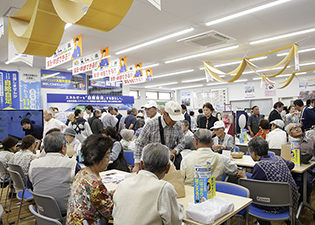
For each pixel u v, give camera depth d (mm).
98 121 5477
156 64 9406
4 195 4582
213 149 3482
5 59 7582
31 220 3416
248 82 15062
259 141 2385
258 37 6363
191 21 5086
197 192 1666
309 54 8312
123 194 1343
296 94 13359
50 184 2064
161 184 1305
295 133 2934
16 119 5906
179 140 2836
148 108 4238
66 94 9469
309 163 3033
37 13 2068
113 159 3404
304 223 2930
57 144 2188
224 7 4465
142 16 4738
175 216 1299
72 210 1554
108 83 11000
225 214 1535
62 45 6008
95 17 1910
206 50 7527
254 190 2174
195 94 17625
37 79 8828
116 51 7223
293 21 5281
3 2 3871
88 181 1587
